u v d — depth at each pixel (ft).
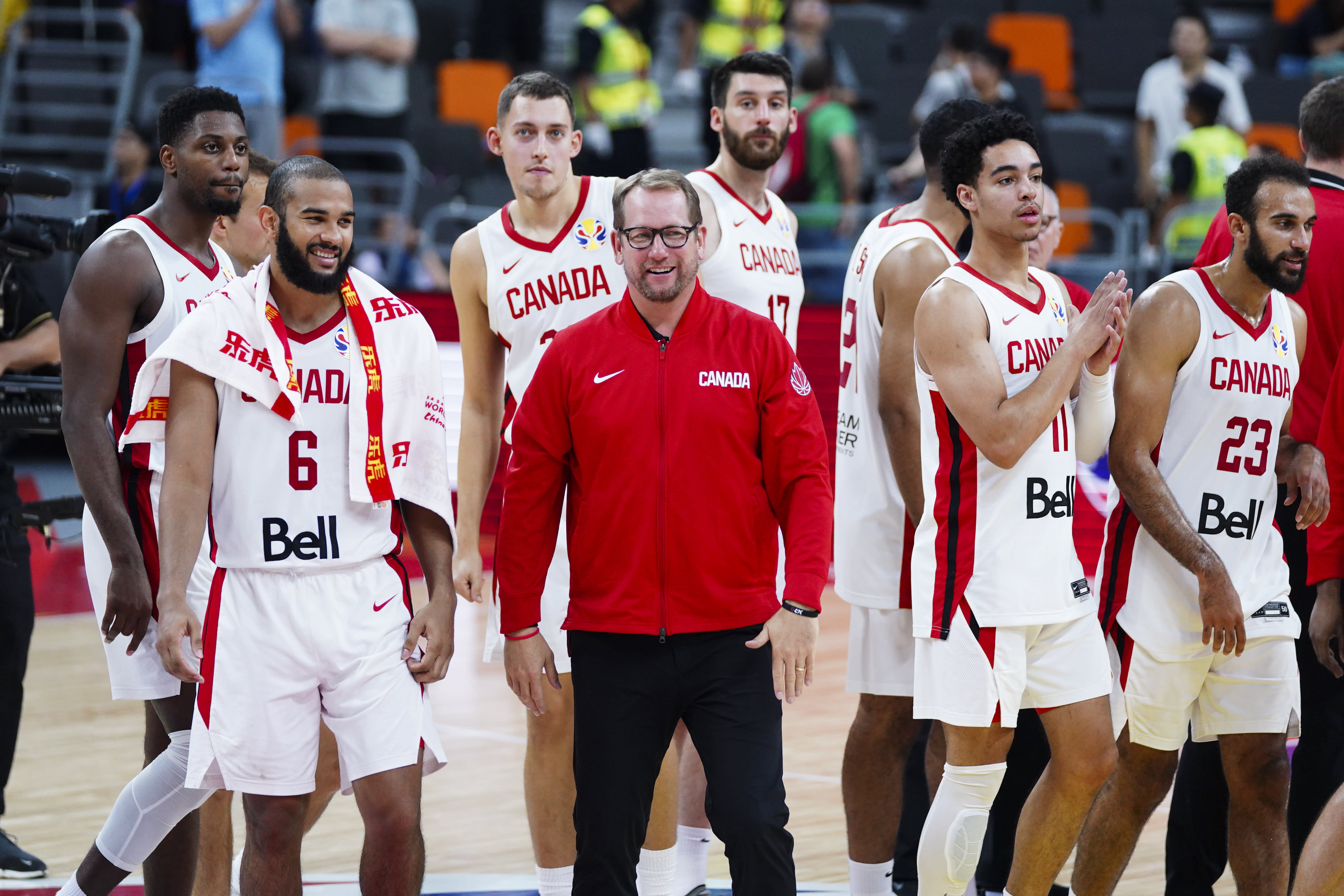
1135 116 161.38
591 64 132.36
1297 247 43.34
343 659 39.47
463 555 51.34
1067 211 125.08
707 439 39.96
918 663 44.14
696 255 39.93
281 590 39.47
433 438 41.37
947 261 48.39
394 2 132.57
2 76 144.97
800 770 66.95
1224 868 49.08
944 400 42.78
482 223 52.44
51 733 72.23
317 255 38.65
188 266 44.37
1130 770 45.70
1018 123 42.57
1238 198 43.96
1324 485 45.80
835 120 126.62
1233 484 44.98
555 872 50.06
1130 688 45.34
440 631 40.70
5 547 52.95
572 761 49.73
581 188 51.78
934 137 48.88
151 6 148.66
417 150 139.85
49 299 114.52
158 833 43.32
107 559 44.16
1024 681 42.65
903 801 52.31
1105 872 46.32
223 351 38.73
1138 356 44.34
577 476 41.37
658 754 40.65
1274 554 45.96
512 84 50.80
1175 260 121.60
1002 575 42.37
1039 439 42.68
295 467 39.55
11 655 53.16
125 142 115.14
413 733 39.91
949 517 43.09
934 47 160.45
